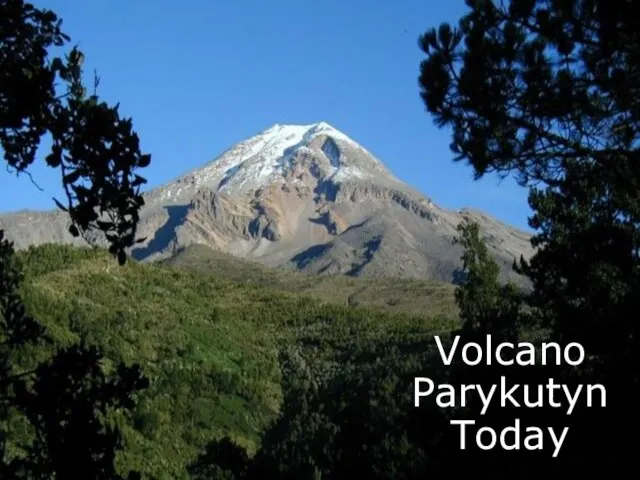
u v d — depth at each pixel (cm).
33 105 712
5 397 732
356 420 3169
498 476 1720
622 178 1317
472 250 3081
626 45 1223
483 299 3011
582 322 1831
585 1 1236
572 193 1462
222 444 3922
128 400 766
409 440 2411
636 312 1744
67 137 720
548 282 2255
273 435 5259
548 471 1641
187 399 5372
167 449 4531
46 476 723
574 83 1257
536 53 1258
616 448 1573
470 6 1314
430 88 1301
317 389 5822
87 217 720
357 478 2769
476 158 1302
